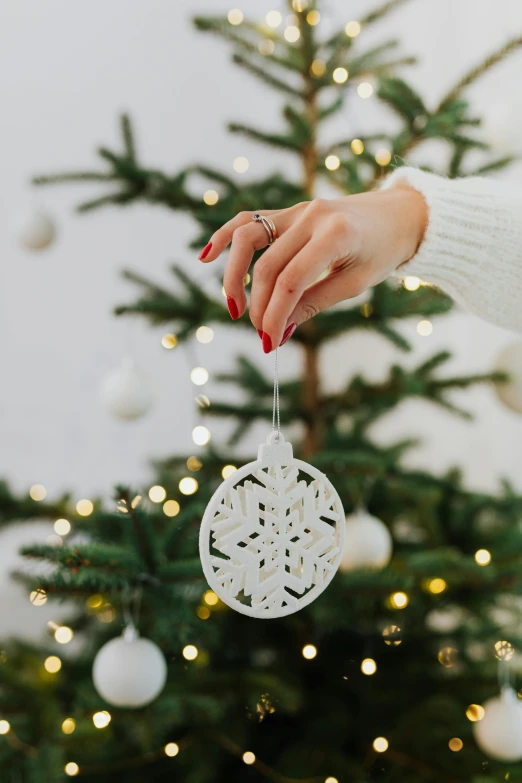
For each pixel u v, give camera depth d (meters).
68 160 1.56
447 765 1.05
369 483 1.07
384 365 1.83
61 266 1.59
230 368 1.74
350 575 0.98
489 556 1.04
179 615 0.90
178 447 1.74
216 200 1.07
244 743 1.05
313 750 1.06
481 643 1.15
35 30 1.50
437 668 1.15
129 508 0.87
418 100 1.00
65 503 1.11
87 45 1.54
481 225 0.73
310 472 0.72
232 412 1.11
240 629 1.12
